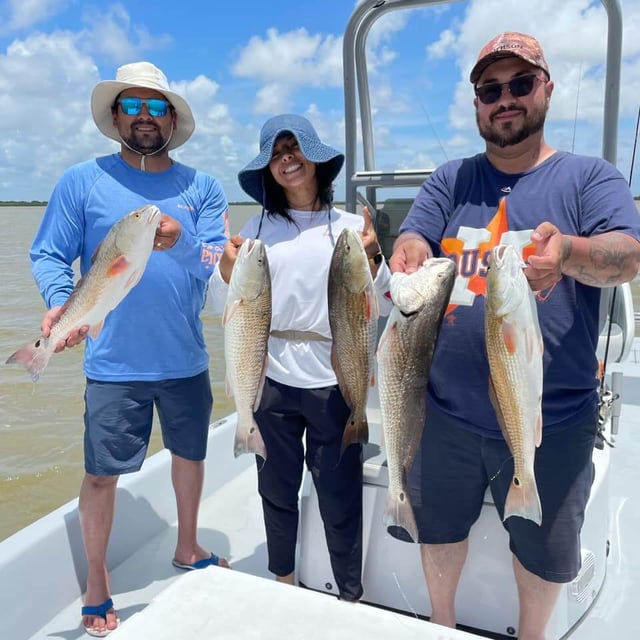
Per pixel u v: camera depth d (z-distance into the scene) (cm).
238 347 232
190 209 289
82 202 278
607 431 477
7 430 675
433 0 296
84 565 297
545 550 217
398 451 214
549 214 215
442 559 240
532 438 191
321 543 279
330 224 259
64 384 833
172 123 290
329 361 253
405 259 227
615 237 192
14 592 260
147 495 346
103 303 235
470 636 153
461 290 226
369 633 154
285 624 158
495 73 215
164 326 279
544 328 214
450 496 235
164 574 312
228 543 341
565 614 246
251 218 274
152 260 275
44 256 275
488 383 220
